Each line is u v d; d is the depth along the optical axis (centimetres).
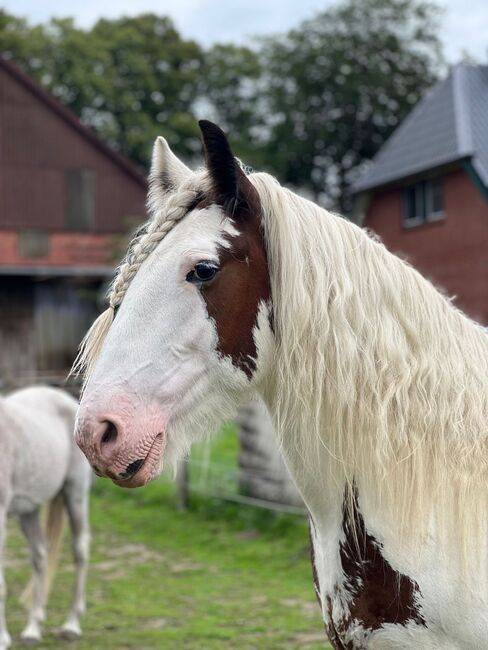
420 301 166
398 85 3150
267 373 164
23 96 2014
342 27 3159
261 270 159
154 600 503
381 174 1916
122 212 2112
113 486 862
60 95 2847
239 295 156
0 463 433
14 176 2006
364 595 163
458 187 1716
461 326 171
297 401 162
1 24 2833
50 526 477
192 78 3052
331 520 169
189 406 156
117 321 156
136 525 707
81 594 461
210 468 777
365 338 160
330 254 161
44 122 2038
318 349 158
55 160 2047
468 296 1697
